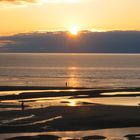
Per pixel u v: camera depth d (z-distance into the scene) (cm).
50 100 8088
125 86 11356
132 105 7200
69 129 5006
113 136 4631
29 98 8438
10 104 7369
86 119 5653
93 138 4519
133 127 5153
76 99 8262
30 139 4475
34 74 16800
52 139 4469
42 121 5519
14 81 12938
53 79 14112
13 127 5091
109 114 6088
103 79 14150
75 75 16450
